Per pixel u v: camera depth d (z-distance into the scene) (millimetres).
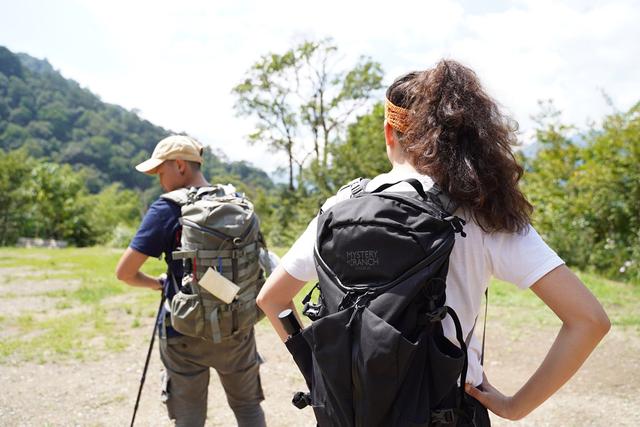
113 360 5559
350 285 1395
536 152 14422
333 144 31922
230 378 2938
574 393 4535
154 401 4500
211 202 2770
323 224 1480
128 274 2822
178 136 3088
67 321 7191
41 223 39969
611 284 9477
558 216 12555
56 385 4832
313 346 1395
